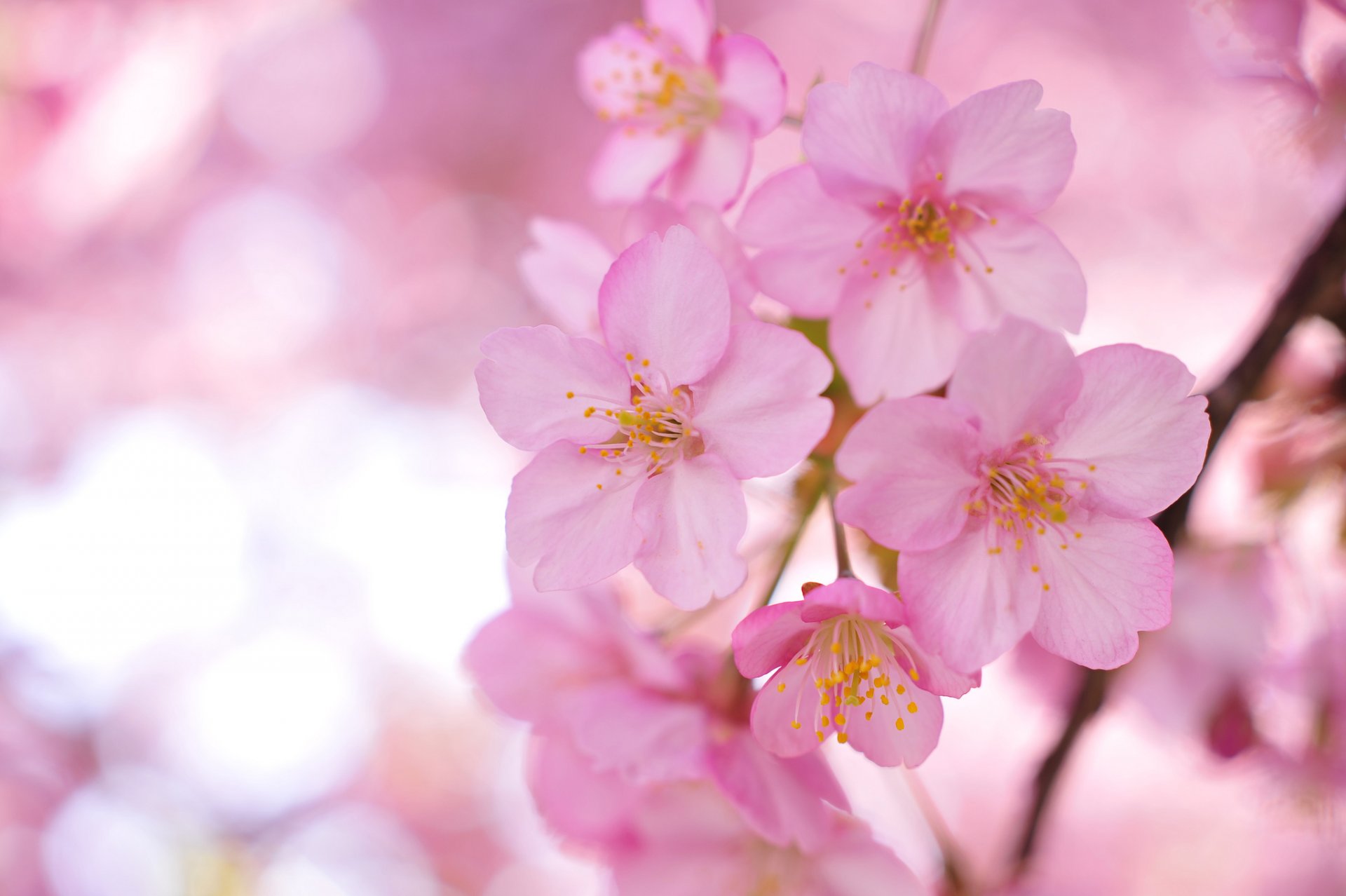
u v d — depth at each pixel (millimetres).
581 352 327
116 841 670
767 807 336
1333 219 342
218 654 801
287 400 943
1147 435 325
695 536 325
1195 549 387
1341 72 370
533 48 1065
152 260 911
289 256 989
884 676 324
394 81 1041
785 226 336
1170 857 736
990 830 774
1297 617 391
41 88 718
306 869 749
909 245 337
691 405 327
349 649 831
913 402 320
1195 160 961
